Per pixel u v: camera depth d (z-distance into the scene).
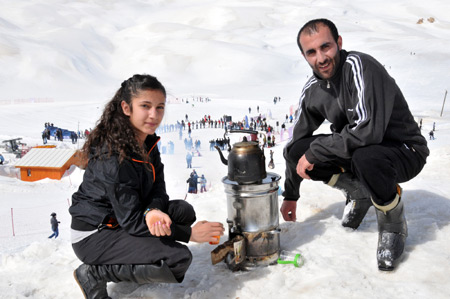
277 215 2.58
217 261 2.40
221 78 116.25
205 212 3.73
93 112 56.75
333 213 3.52
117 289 2.45
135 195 2.08
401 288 2.20
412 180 5.11
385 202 2.41
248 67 120.25
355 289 2.20
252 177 2.42
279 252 2.63
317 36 2.39
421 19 190.25
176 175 23.19
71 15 182.38
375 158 2.34
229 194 2.52
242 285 2.36
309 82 2.74
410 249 2.64
